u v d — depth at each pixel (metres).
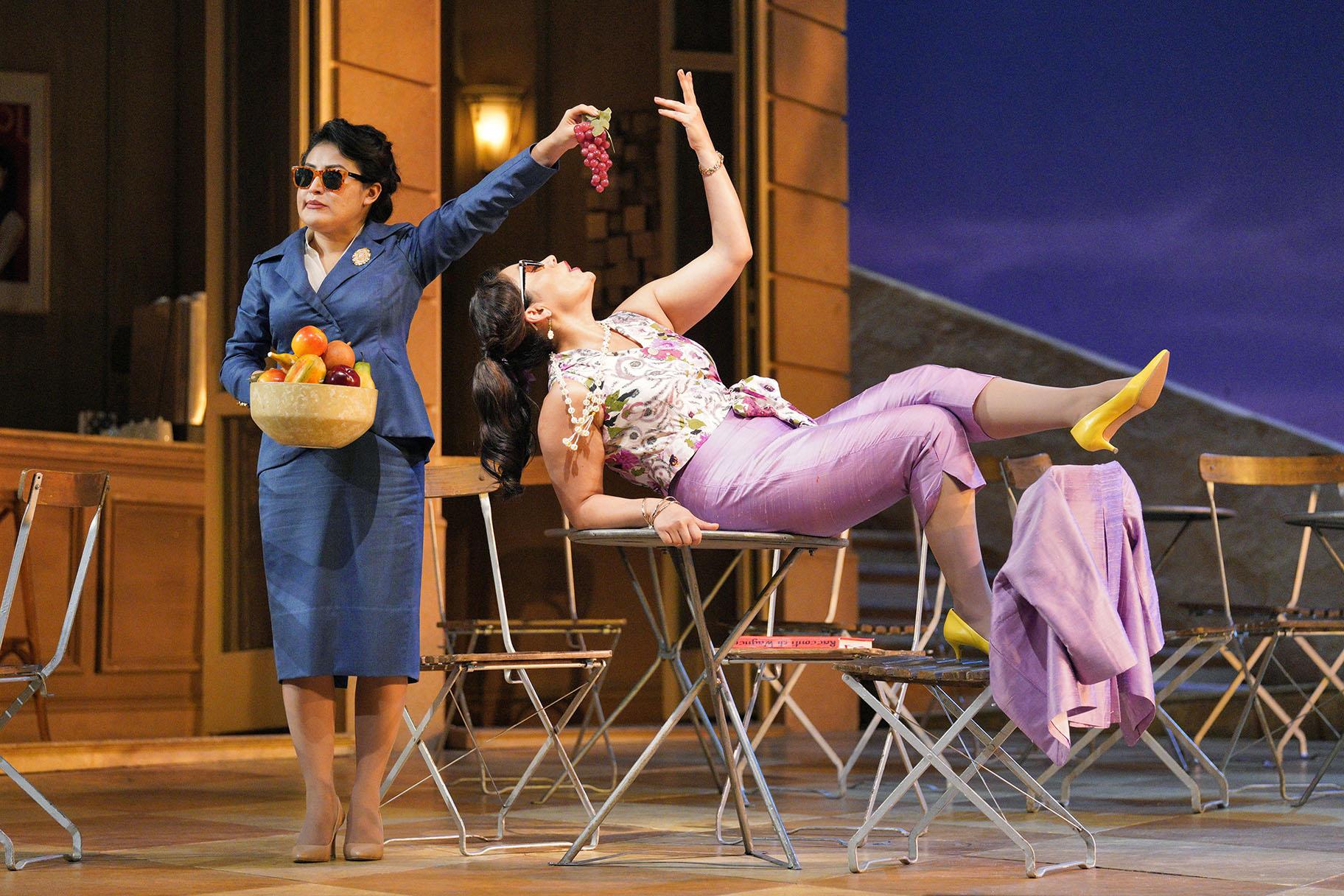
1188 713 9.76
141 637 9.20
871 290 15.29
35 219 10.80
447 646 6.56
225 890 3.82
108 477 4.82
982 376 3.99
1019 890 3.74
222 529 9.11
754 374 10.41
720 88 10.52
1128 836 4.90
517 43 10.75
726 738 4.37
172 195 11.31
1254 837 4.83
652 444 4.20
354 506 4.48
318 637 4.43
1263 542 12.06
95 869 4.24
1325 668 6.37
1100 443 3.67
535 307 4.42
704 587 9.97
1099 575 3.69
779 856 4.43
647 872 4.12
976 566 3.91
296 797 6.39
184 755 8.25
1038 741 3.67
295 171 4.63
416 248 4.69
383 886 3.88
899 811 5.73
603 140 4.52
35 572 8.75
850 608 10.59
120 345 10.96
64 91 10.96
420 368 9.19
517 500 10.06
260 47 9.12
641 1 10.60
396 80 9.21
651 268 10.38
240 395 4.58
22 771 7.61
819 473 3.99
